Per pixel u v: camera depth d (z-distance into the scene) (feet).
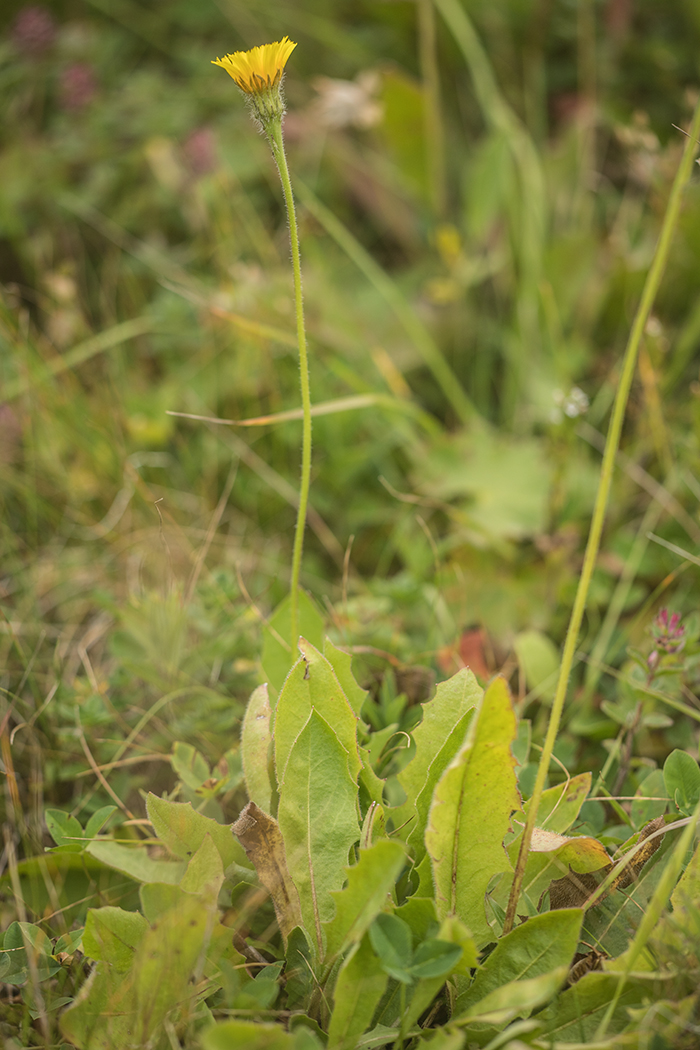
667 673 2.65
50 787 2.84
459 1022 2.21
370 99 4.83
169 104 5.62
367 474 4.10
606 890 2.36
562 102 5.41
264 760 2.42
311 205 4.33
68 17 6.53
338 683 2.35
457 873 2.28
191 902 2.21
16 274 5.10
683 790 2.46
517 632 3.34
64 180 5.40
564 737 2.91
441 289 4.70
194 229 4.90
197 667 3.00
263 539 3.84
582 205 4.81
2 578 3.52
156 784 2.83
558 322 4.41
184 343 4.51
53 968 2.43
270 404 4.11
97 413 3.94
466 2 5.31
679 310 4.38
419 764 2.42
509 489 3.77
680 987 2.25
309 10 5.94
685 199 4.03
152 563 3.42
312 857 2.34
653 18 5.56
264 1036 2.10
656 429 3.60
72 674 3.08
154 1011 2.24
